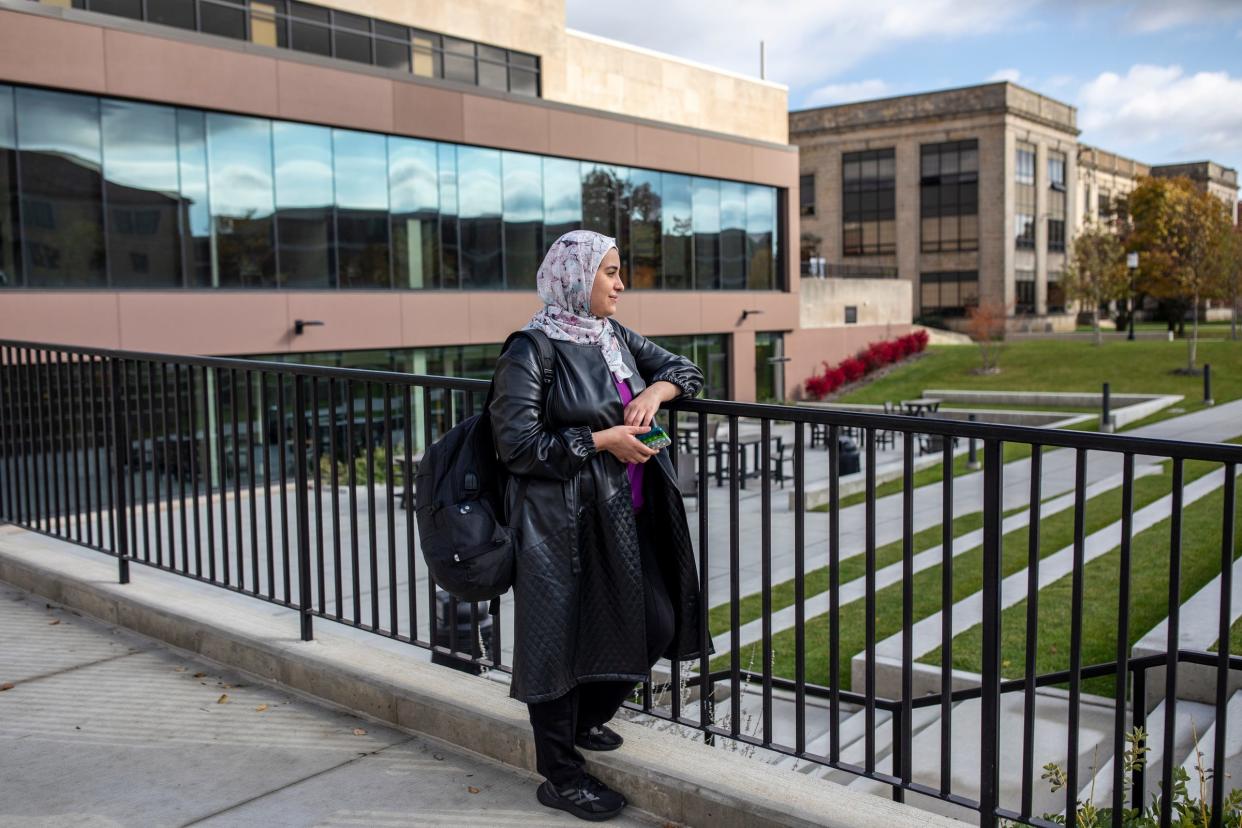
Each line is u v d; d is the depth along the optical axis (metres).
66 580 5.30
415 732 3.66
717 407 2.97
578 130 25.48
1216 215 42.69
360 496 14.05
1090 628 7.35
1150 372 33.75
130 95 16.62
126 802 3.15
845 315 39.88
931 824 2.69
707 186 30.56
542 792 3.08
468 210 22.84
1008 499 14.59
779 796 2.86
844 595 9.18
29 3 15.45
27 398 6.06
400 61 25.50
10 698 4.04
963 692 4.47
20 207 15.60
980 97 54.19
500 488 2.90
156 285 17.25
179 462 4.80
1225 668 2.24
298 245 19.36
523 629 2.74
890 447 22.19
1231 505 2.20
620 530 2.80
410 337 21.31
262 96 18.42
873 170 57.78
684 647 2.99
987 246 54.50
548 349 2.75
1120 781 2.40
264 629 4.44
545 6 29.27
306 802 3.14
